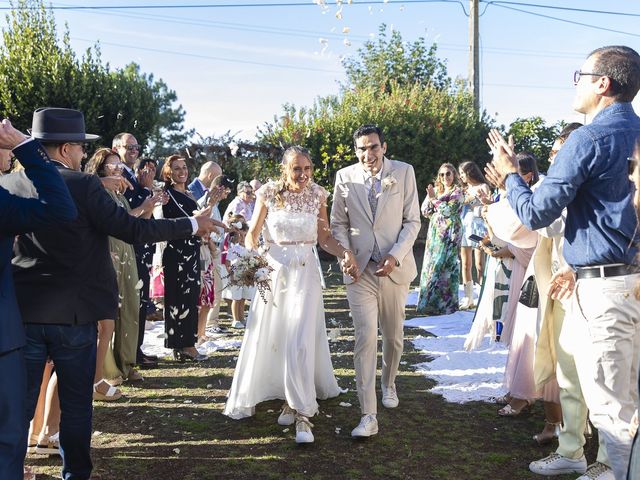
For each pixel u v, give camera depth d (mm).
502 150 3510
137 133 16578
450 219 8797
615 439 3146
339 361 6457
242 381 4645
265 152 12062
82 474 3455
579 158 3105
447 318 8547
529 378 4453
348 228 4691
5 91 14672
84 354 3320
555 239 3842
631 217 3057
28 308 3176
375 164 4574
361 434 4258
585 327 3250
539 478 3768
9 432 2795
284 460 4008
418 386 5566
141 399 5234
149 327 8078
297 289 4492
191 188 8148
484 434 4457
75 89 15133
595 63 3232
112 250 5406
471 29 18875
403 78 23891
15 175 3238
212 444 4277
